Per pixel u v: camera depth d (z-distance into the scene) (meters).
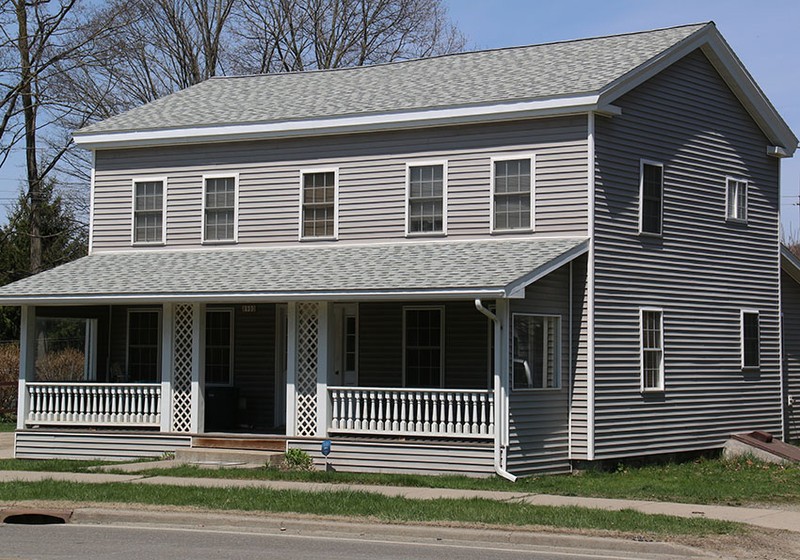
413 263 22.62
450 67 27.59
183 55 46.44
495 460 20.48
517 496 17.78
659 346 24.03
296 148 25.67
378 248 24.39
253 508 16.25
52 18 39.09
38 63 39.22
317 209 25.41
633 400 23.22
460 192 23.88
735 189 26.64
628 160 23.44
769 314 27.50
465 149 23.89
